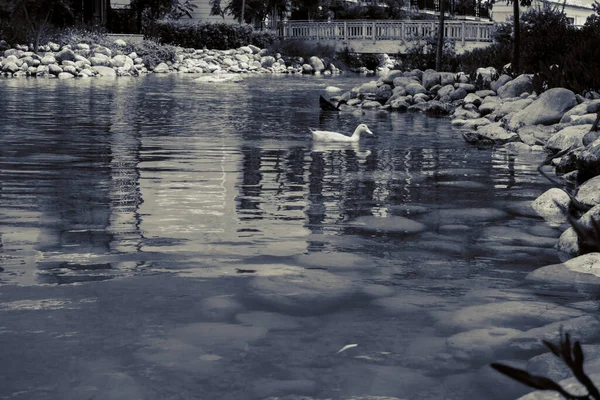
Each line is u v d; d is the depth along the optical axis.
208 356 3.24
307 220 5.96
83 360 3.16
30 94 20.48
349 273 4.54
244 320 3.70
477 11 49.06
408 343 3.43
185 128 13.00
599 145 7.55
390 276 4.51
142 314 3.75
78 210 6.10
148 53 40.75
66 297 3.98
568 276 4.54
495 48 29.09
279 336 3.49
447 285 4.35
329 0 58.72
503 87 17.81
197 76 35.50
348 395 2.88
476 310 3.86
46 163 8.55
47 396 2.81
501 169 8.97
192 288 4.18
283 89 26.58
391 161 9.52
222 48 49.50
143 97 20.72
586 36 21.56
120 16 47.94
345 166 8.98
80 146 10.18
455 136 12.78
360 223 5.90
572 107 12.46
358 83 31.83
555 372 3.05
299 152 10.17
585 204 6.11
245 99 21.11
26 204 6.28
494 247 5.26
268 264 4.69
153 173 8.03
